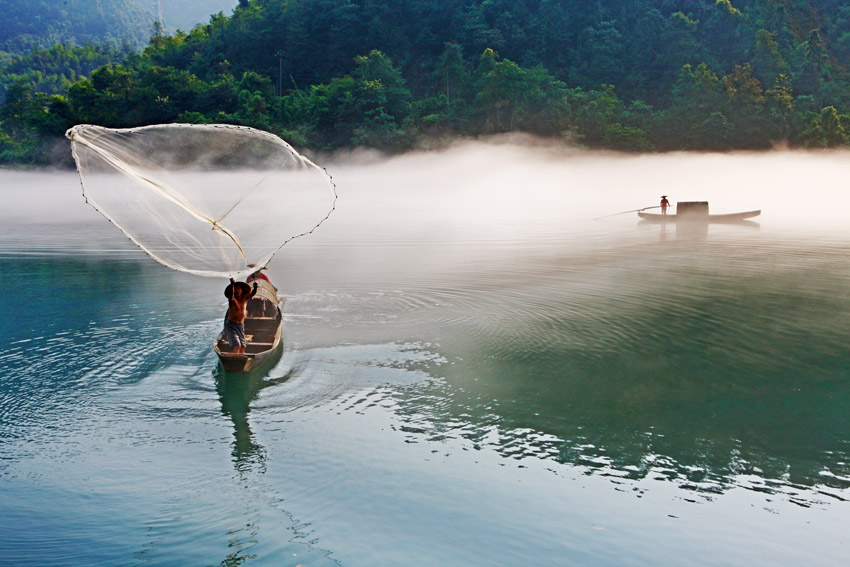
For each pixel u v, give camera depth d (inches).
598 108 4571.9
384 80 4640.8
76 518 293.6
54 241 1144.8
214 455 348.5
